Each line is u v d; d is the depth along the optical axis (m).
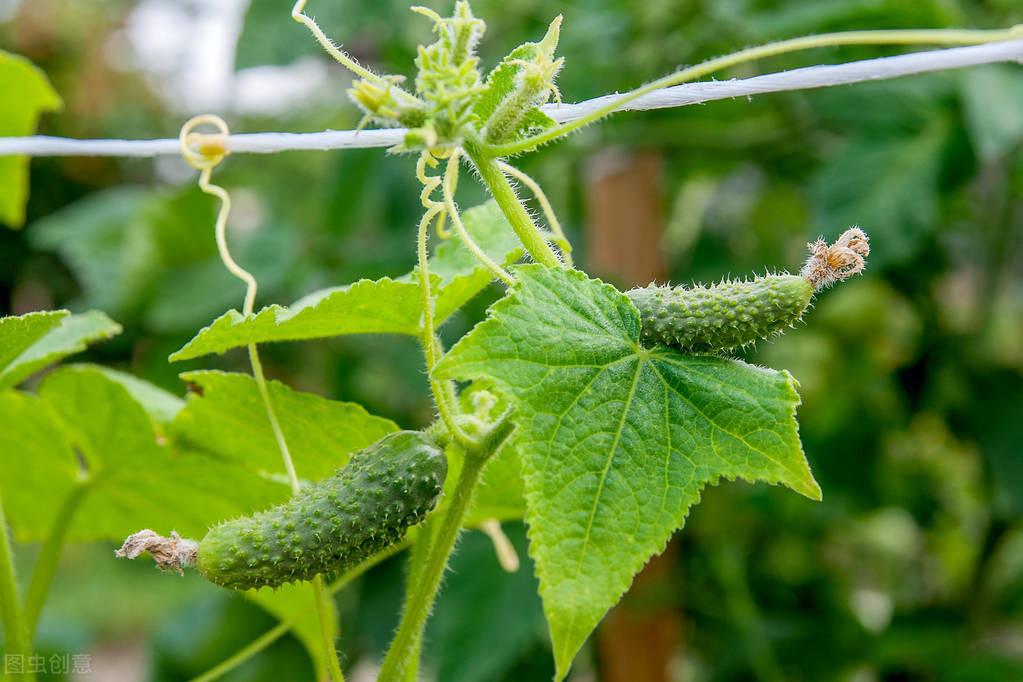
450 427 0.47
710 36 0.83
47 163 1.65
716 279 1.07
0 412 0.58
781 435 0.44
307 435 0.53
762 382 0.45
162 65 1.78
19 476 0.61
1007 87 0.74
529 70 0.45
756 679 0.97
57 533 0.60
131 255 1.11
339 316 0.49
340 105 1.40
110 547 2.32
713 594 0.97
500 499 0.55
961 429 0.96
